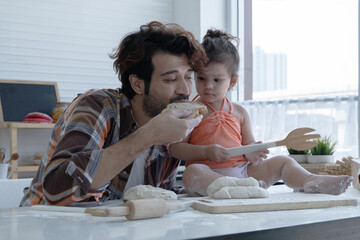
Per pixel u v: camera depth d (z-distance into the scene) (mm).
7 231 728
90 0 3760
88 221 818
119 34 3877
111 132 1235
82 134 1122
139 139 1066
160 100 1259
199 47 1255
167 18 4152
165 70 1226
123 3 3906
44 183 1057
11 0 3463
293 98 3143
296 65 3121
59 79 3629
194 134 1517
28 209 978
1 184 1612
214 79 1546
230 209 897
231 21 3852
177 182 2117
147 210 818
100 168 1029
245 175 1450
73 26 3689
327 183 1160
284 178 1337
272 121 3248
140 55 1233
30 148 3492
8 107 3344
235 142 1498
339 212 900
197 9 3838
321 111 2889
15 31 3477
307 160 1651
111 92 1313
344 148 2711
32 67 3527
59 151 1086
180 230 719
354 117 2670
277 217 840
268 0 3414
